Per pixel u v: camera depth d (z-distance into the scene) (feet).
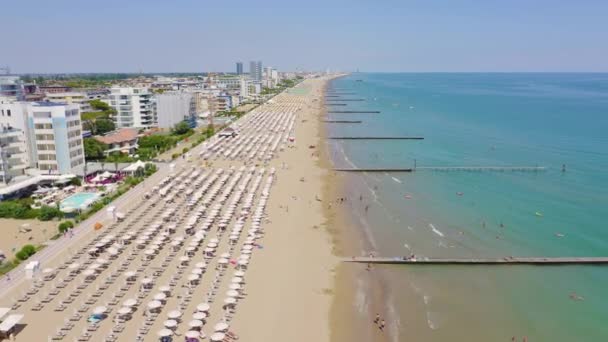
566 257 212.23
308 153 451.94
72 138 332.60
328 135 567.18
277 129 597.52
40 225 240.53
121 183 321.11
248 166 388.16
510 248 222.89
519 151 460.55
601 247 223.10
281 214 267.80
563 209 280.10
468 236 238.07
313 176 360.69
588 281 191.93
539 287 186.91
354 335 153.07
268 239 229.45
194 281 180.04
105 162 370.32
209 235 230.07
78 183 314.35
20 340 143.33
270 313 163.43
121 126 576.20
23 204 258.98
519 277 195.00
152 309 159.33
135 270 190.39
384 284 188.24
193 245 211.61
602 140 516.73
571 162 407.64
